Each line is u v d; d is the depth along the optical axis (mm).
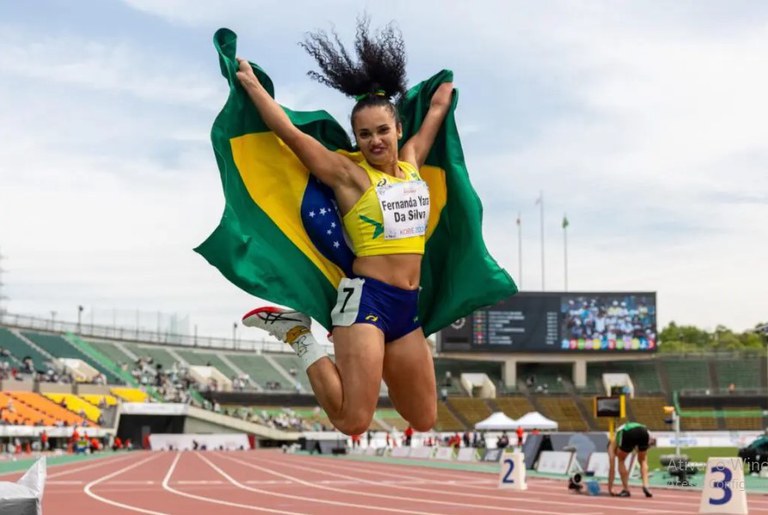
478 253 5184
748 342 123250
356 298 4891
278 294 4906
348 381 4840
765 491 17125
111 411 59969
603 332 67250
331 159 4918
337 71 5152
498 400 69000
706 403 69375
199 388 73188
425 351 5137
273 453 55188
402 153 5227
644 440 16547
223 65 4820
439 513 13469
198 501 16031
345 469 30859
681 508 14031
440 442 54969
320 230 5051
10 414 48656
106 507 14664
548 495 17328
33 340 68312
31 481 4688
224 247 4699
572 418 67875
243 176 4984
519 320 67500
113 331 79000
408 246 4938
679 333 130375
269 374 83250
